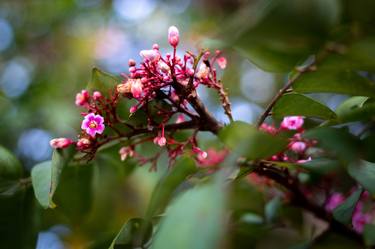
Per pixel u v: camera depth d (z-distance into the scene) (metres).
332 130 0.33
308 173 0.39
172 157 0.37
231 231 0.42
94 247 0.37
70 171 0.41
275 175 0.37
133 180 0.54
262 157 0.31
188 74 0.35
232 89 0.73
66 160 0.37
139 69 0.35
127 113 0.38
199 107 0.36
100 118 0.36
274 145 0.30
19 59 0.70
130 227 0.35
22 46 0.71
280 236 0.50
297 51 0.31
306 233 0.46
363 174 0.32
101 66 0.77
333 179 0.42
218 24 0.73
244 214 0.43
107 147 0.41
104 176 0.47
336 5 0.28
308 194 0.43
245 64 0.75
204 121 0.36
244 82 0.75
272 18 0.28
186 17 0.80
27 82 0.65
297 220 0.43
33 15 0.74
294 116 0.36
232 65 0.75
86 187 0.42
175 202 0.29
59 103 0.61
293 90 0.34
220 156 0.41
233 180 0.34
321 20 0.28
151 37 0.80
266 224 0.43
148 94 0.35
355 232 0.38
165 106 0.37
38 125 0.57
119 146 0.41
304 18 0.28
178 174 0.37
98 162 0.42
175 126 0.37
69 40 0.76
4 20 0.72
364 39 0.30
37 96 0.62
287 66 0.32
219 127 0.36
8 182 0.39
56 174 0.36
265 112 0.35
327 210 0.42
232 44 0.28
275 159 0.37
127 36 0.80
